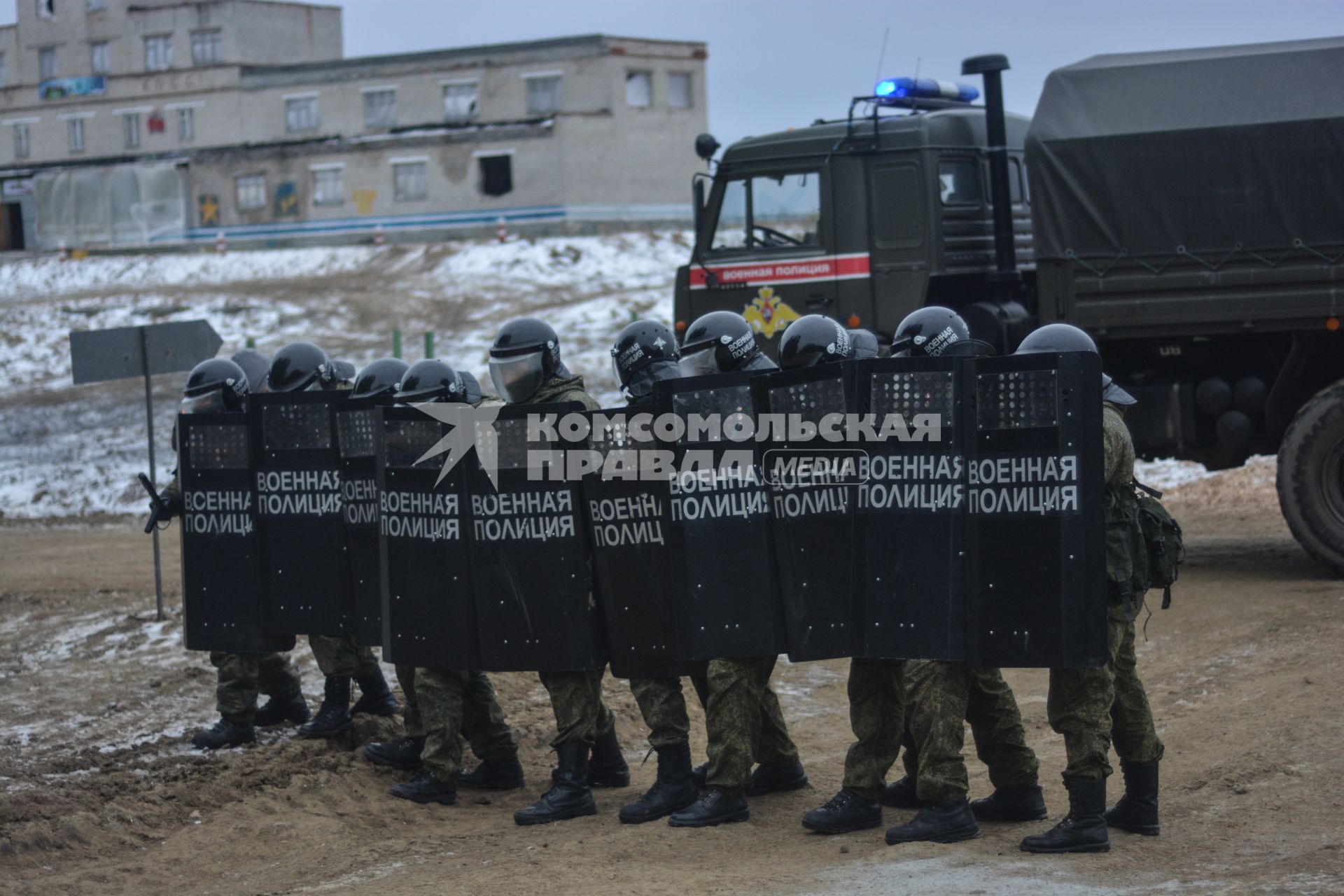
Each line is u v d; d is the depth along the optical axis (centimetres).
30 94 5172
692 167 4462
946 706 544
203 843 599
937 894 476
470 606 623
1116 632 529
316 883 548
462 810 643
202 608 723
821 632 564
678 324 1225
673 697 606
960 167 1159
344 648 738
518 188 4312
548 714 798
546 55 4328
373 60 4550
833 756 719
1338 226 953
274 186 4631
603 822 606
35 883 558
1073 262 1018
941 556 539
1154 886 477
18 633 1089
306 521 702
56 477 2073
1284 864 495
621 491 596
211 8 4841
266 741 755
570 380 630
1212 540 1210
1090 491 520
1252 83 983
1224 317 983
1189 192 985
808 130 1168
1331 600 892
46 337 3250
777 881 501
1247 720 689
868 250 1145
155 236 4831
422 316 3195
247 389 754
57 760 727
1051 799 617
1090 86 1019
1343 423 942
